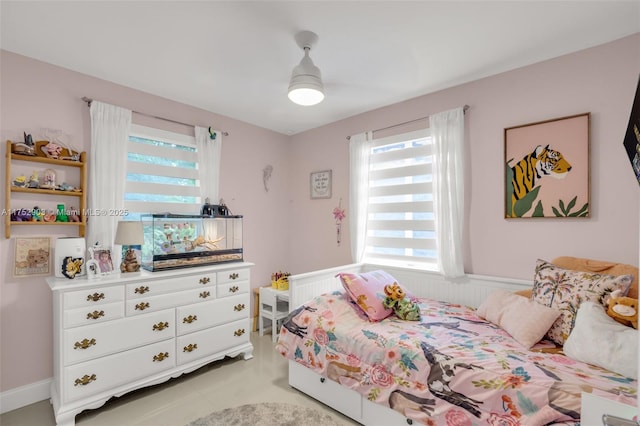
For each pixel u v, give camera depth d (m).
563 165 2.15
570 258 2.07
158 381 2.31
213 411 2.09
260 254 3.74
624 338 1.40
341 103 3.08
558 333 1.75
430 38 2.01
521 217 2.32
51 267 2.28
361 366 1.91
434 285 2.78
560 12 1.75
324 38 2.01
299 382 2.32
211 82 2.62
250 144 3.64
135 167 2.70
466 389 1.50
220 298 2.70
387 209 3.13
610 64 2.01
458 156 2.58
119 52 2.17
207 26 1.89
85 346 2.00
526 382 1.38
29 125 2.20
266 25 1.88
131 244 2.32
